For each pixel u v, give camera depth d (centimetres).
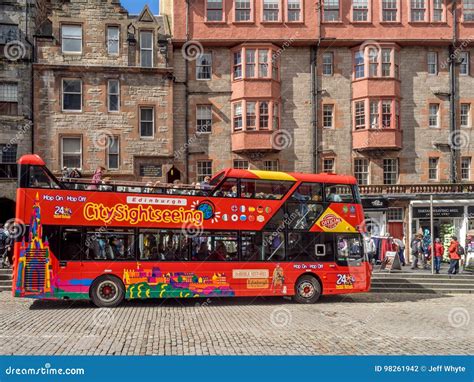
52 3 3341
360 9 3266
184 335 1236
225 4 3206
